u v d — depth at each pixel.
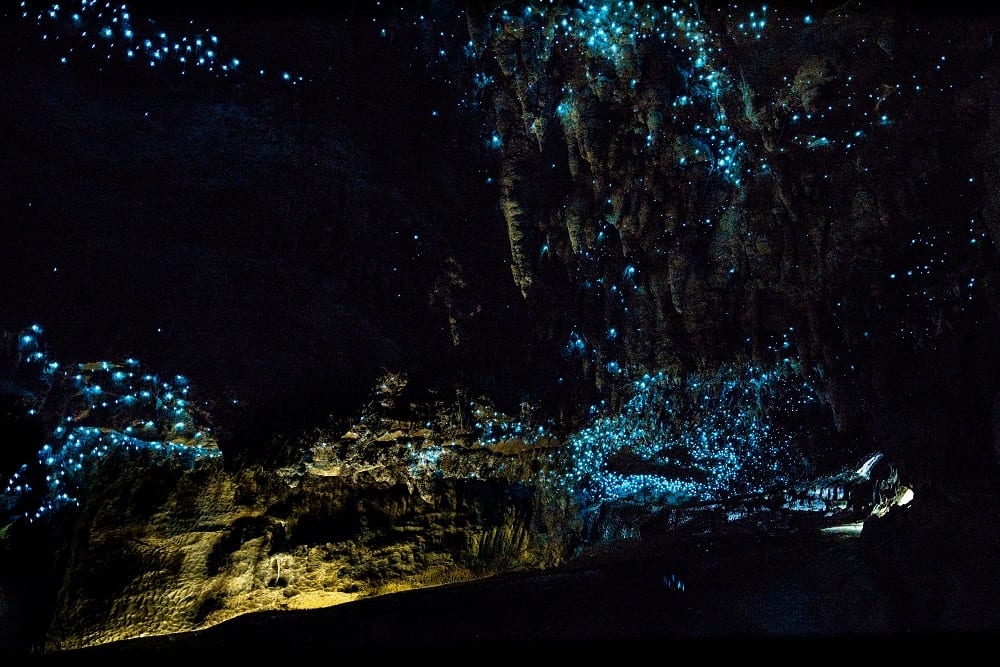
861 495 9.20
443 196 7.17
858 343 6.34
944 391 5.70
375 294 6.39
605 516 8.23
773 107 5.82
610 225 7.20
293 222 6.07
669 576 6.64
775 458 10.45
